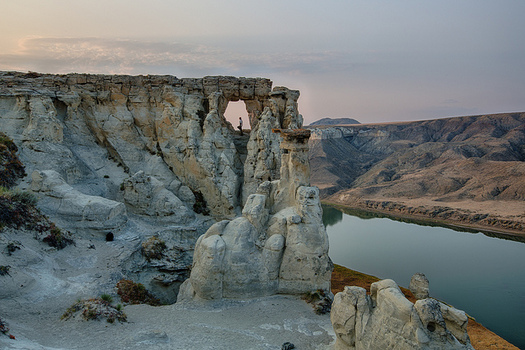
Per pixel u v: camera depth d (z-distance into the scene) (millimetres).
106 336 21516
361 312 19656
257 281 29266
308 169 33562
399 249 70500
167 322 24812
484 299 48344
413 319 17406
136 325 23781
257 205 31844
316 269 29688
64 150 43719
